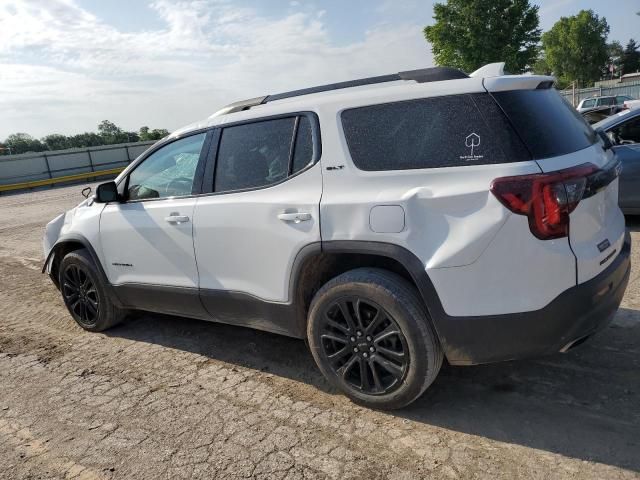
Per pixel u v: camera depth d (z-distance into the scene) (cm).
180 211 365
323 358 310
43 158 2986
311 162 305
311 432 288
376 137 287
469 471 246
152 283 396
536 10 3225
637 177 621
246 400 329
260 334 433
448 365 350
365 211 278
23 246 959
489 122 258
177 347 421
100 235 425
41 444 299
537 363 340
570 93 3897
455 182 260
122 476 264
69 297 477
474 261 253
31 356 429
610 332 371
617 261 279
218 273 352
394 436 278
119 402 339
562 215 243
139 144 3453
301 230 302
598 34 6875
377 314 284
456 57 3388
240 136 345
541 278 247
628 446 253
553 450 255
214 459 271
